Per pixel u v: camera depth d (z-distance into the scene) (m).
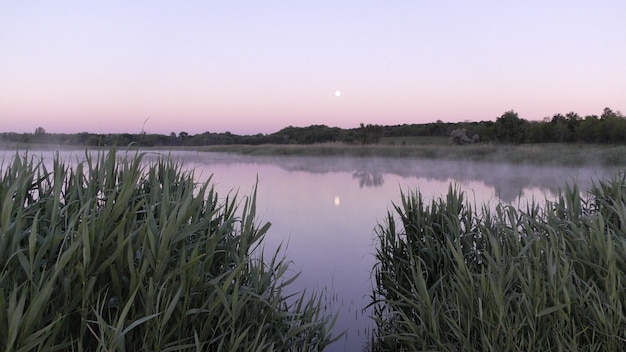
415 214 4.54
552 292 2.53
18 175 2.17
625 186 3.61
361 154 39.28
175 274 1.95
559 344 2.39
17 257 1.76
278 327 2.61
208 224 2.60
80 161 2.45
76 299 1.74
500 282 2.57
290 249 6.26
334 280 4.92
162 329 1.88
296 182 16.69
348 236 7.11
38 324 1.62
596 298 2.59
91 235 1.80
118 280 1.92
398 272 4.32
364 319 4.00
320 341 2.81
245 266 2.70
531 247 2.93
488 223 3.87
